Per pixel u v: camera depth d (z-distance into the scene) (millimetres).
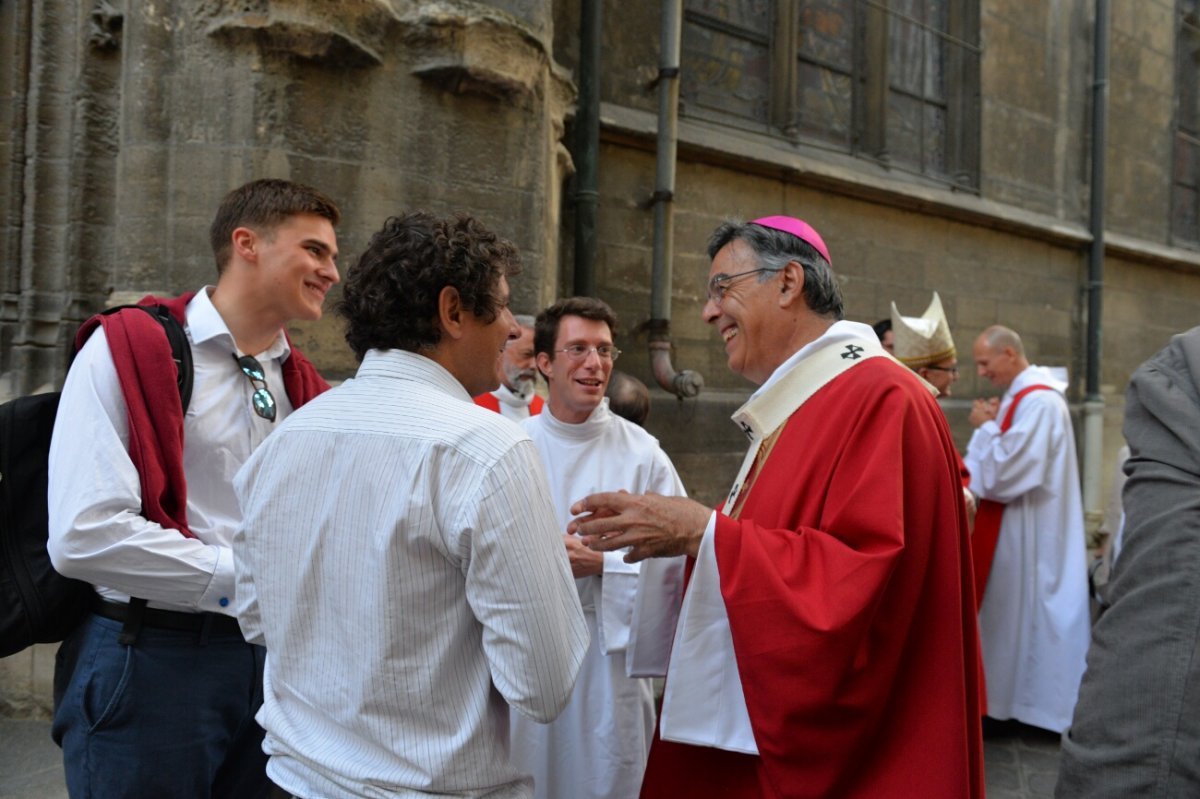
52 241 3516
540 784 2111
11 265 3527
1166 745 1185
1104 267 7992
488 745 1183
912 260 6250
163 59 3158
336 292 3254
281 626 1225
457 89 3488
